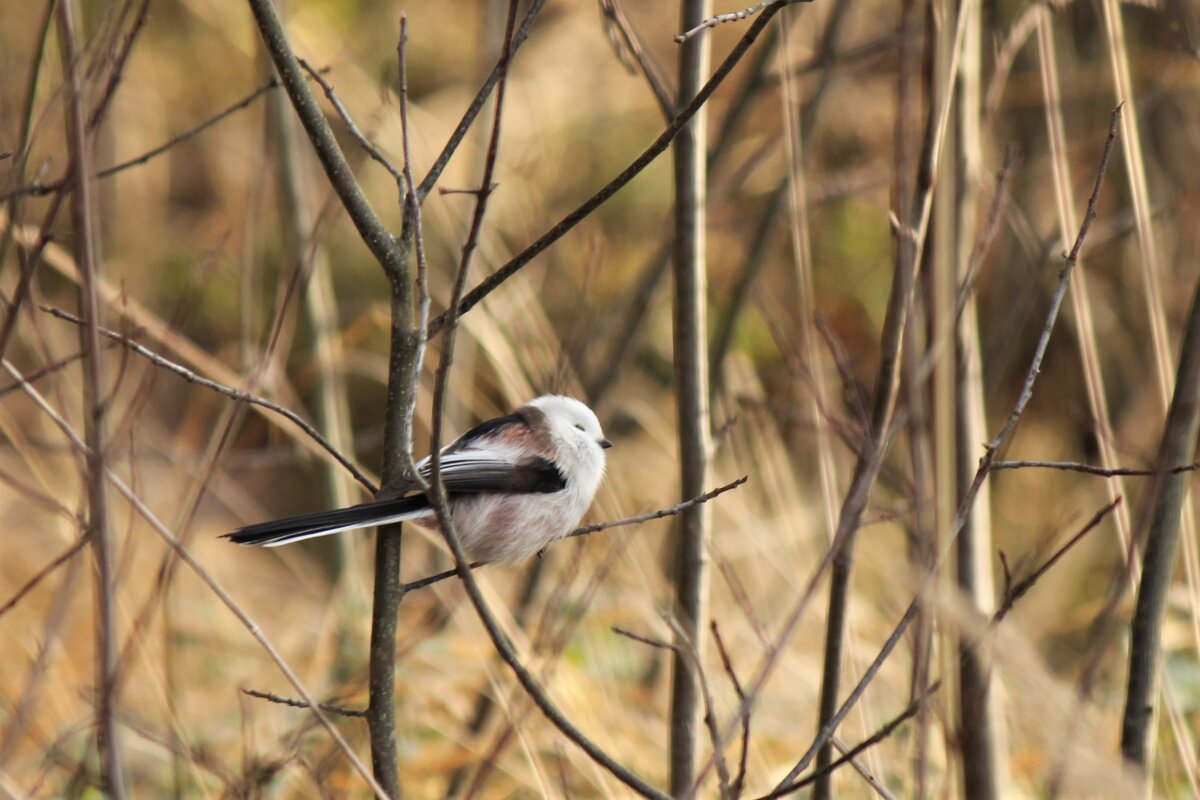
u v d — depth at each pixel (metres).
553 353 10.58
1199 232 12.25
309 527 5.79
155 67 18.30
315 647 11.52
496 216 14.90
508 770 8.86
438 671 10.23
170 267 17.08
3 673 9.50
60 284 16.72
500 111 4.77
